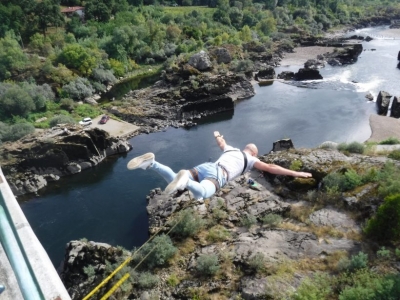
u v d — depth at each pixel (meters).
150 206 43.94
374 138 61.06
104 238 41.12
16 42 88.12
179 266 31.25
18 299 4.33
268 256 29.23
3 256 4.78
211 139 64.44
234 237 33.41
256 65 100.69
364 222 31.30
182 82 82.25
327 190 35.53
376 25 165.88
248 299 25.64
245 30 119.75
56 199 49.31
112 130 66.81
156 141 64.62
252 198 38.47
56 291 4.73
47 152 54.25
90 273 32.00
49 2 105.50
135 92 82.75
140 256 32.22
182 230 34.59
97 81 87.81
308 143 61.50
